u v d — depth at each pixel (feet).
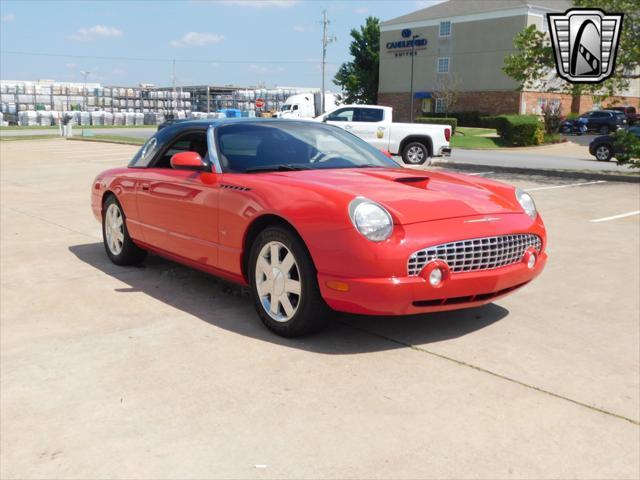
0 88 257.14
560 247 22.22
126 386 10.57
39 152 77.00
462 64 169.89
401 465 8.16
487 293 12.46
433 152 59.67
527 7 153.89
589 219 28.43
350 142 16.75
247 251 13.80
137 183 17.31
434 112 180.14
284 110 161.48
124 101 301.84
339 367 11.32
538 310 14.83
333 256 11.56
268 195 12.78
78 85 357.41
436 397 10.12
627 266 19.34
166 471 8.05
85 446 8.68
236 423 9.28
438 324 13.71
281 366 11.37
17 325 13.66
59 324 13.71
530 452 8.49
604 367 11.44
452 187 13.58
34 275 17.95
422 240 11.51
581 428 9.16
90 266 19.07
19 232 24.70
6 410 9.75
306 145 15.70
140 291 16.29
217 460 8.29
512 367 11.37
